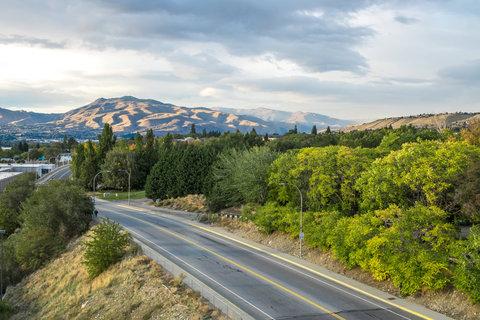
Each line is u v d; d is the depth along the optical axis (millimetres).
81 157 117125
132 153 111688
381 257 29922
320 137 121625
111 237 41344
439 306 25781
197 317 24641
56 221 59031
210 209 63625
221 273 33781
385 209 32812
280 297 27906
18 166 156250
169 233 52062
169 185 82750
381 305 26438
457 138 55625
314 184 42938
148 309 28297
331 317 24406
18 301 46219
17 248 55625
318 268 35281
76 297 38375
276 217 45625
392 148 58250
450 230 28422
